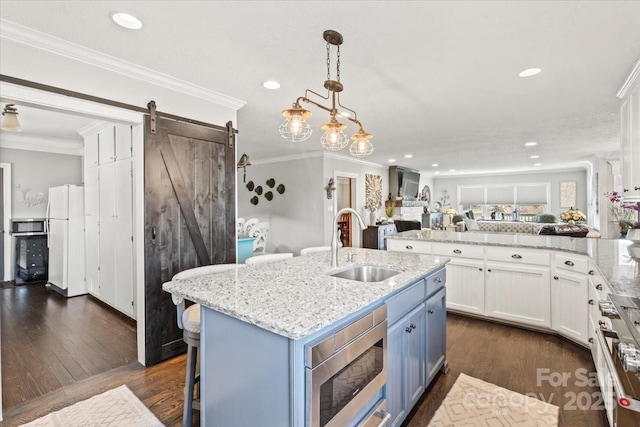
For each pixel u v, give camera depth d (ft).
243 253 15.69
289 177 23.11
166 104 8.75
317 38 6.61
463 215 33.78
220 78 8.67
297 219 22.71
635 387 3.26
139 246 8.39
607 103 10.90
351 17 5.85
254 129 14.78
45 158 18.11
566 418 6.23
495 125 14.01
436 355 7.39
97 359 8.75
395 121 13.26
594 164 24.75
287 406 3.69
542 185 34.27
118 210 11.78
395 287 5.28
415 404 6.45
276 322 3.69
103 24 6.07
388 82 9.00
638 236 10.33
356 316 4.42
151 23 6.04
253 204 25.89
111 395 7.08
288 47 6.98
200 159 9.46
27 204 17.62
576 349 9.12
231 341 4.38
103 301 13.39
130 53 7.23
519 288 10.55
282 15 5.79
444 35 6.48
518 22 6.02
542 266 10.14
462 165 29.32
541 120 13.16
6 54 6.18
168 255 8.71
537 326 10.27
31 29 6.19
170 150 8.76
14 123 11.44
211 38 6.60
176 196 8.88
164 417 6.36
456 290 11.76
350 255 8.01
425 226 34.40
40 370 8.17
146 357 8.32
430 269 6.84
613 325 3.89
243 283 5.48
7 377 7.85
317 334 3.81
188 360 5.68
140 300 8.43
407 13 5.72
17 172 17.33
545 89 9.57
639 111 7.83
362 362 4.52
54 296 14.74
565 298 9.52
